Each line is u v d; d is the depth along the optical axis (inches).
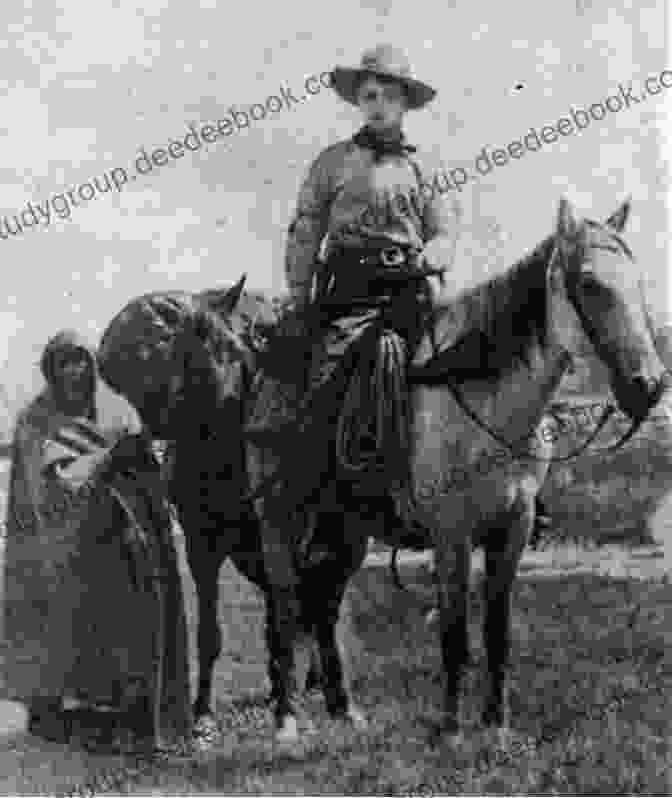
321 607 235.0
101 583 244.4
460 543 207.5
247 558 239.0
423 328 213.5
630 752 225.6
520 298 205.3
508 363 205.0
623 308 195.2
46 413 250.7
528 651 241.3
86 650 244.1
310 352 225.3
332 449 219.5
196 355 241.1
